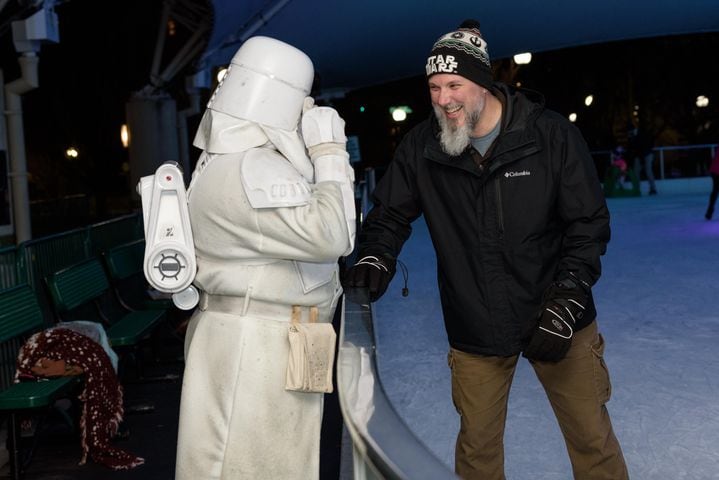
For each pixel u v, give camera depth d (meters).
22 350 4.43
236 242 2.18
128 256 6.98
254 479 2.21
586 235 2.73
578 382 2.90
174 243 2.17
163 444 4.66
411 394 5.07
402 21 16.45
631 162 21.83
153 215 2.17
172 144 17.02
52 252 5.84
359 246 2.97
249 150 2.18
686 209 16.38
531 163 2.76
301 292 2.22
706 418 4.42
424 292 8.22
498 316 2.86
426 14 16.50
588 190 2.73
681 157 22.30
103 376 4.45
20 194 9.89
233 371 2.21
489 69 2.70
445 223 2.91
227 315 2.24
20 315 4.74
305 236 2.11
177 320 6.51
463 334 2.93
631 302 7.39
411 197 2.99
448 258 2.92
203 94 23.70
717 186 13.95
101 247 7.08
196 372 2.26
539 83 40.62
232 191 2.14
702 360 5.48
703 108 41.25
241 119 2.19
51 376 4.38
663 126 42.59
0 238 9.65
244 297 2.21
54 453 4.54
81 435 4.43
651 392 4.88
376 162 41.00
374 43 17.62
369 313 2.04
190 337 2.34
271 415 2.21
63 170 35.72
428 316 7.14
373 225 3.02
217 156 2.22
